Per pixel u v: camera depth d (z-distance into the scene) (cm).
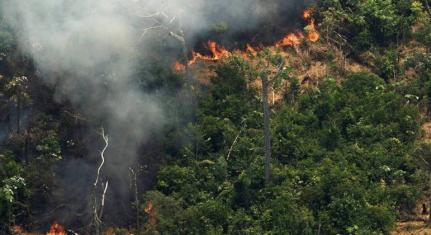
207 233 3441
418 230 3597
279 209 3506
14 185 3456
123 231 3516
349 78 4297
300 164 3762
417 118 4125
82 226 3572
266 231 3459
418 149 3859
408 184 3778
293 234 3447
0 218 3428
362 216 3497
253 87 4181
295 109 4128
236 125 3959
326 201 3575
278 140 3866
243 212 3553
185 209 3556
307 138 3922
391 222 3516
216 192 3672
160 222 3462
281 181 3678
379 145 3891
